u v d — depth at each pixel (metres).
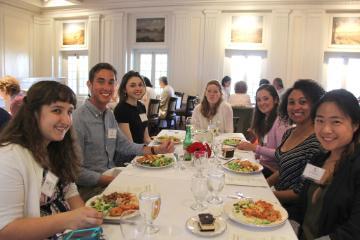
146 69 9.06
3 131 1.18
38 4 9.08
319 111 1.46
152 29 8.66
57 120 1.20
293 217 1.76
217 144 2.87
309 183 1.63
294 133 2.21
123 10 8.69
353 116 1.39
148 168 2.06
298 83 2.15
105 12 8.87
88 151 2.23
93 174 2.00
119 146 2.48
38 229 1.06
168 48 8.60
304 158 1.96
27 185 1.13
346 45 7.46
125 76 3.01
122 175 1.92
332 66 7.73
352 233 1.19
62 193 1.45
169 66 8.65
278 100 3.13
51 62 9.68
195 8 8.12
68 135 1.44
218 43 8.08
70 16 9.31
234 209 1.38
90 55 9.19
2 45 8.46
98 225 1.13
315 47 7.53
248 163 2.15
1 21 8.39
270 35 7.77
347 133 1.39
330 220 1.36
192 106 7.45
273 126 2.87
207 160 2.18
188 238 1.16
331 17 7.46
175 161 2.20
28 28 9.29
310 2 7.40
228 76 7.67
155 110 6.23
